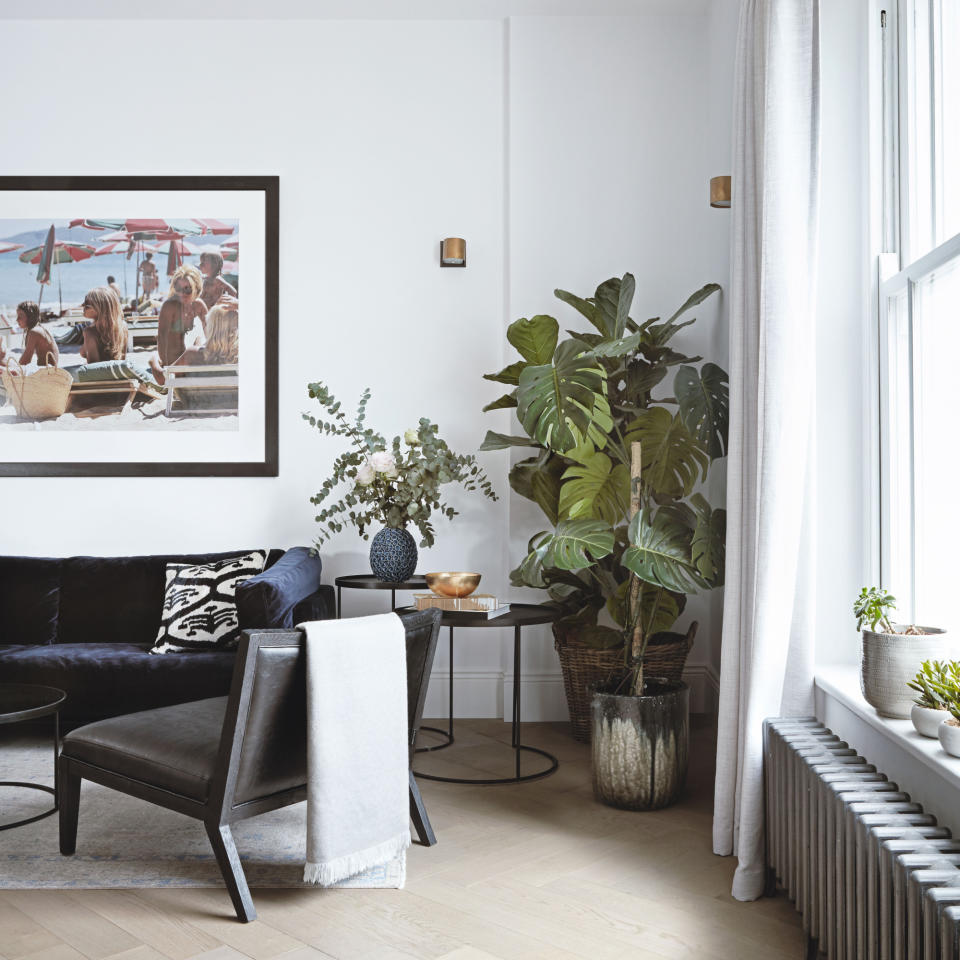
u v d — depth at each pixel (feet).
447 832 9.02
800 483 7.55
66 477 13.71
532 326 11.63
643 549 9.45
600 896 7.54
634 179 13.65
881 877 5.08
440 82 13.88
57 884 7.66
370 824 7.52
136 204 13.82
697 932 6.91
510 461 13.61
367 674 7.52
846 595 8.18
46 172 13.85
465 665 13.74
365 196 13.87
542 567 9.95
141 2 13.32
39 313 13.79
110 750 7.73
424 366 13.82
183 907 7.29
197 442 13.75
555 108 13.65
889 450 7.73
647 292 13.62
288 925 6.99
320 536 13.74
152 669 11.04
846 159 8.21
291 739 7.43
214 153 13.85
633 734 9.58
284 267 13.84
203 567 12.29
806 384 7.59
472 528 13.73
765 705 7.56
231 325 13.76
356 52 13.87
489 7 13.50
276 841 8.69
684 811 9.63
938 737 5.60
